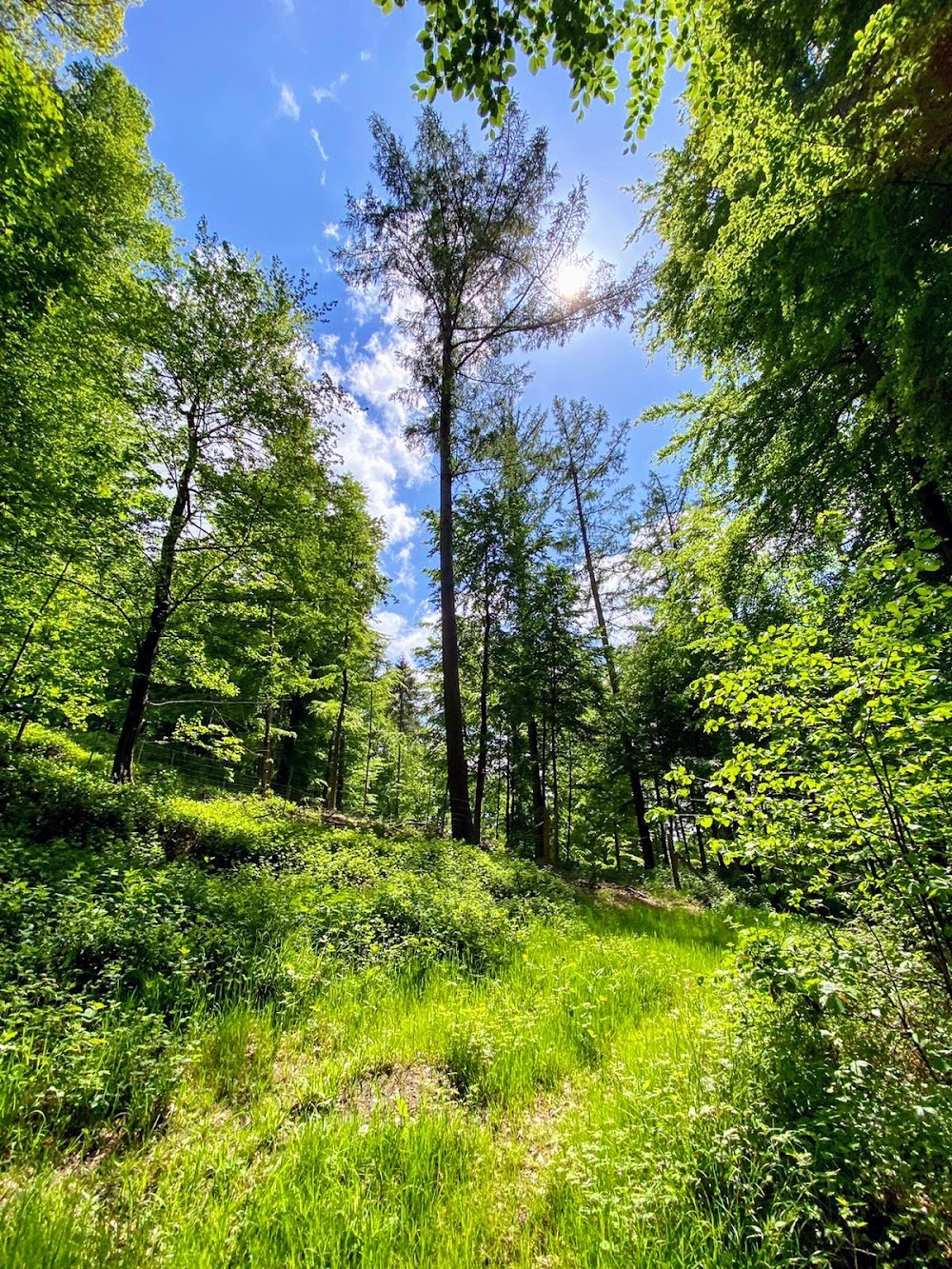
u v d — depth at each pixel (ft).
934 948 9.71
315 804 73.67
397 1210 7.95
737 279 18.95
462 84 8.46
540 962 19.53
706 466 28.55
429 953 18.15
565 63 8.66
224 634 36.42
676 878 53.93
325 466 36.73
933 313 13.28
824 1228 7.17
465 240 38.75
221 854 24.76
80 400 27.63
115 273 31.42
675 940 26.48
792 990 10.28
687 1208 7.82
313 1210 7.68
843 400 21.44
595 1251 7.35
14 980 12.03
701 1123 9.24
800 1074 9.36
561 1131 10.11
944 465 19.10
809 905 11.35
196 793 42.27
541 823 57.36
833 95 12.65
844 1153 7.78
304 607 37.42
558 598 56.34
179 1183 8.15
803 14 14.10
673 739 57.36
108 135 37.14
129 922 14.67
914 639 10.37
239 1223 7.47
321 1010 13.93
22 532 24.67
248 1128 9.57
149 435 31.04
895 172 12.21
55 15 29.22
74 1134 9.25
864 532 23.72
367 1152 8.98
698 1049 11.98
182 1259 6.83
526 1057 12.67
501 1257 7.49
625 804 71.92
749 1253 7.27
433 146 36.01
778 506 25.05
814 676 10.37
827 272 14.97
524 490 54.75
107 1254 6.91
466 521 54.49
